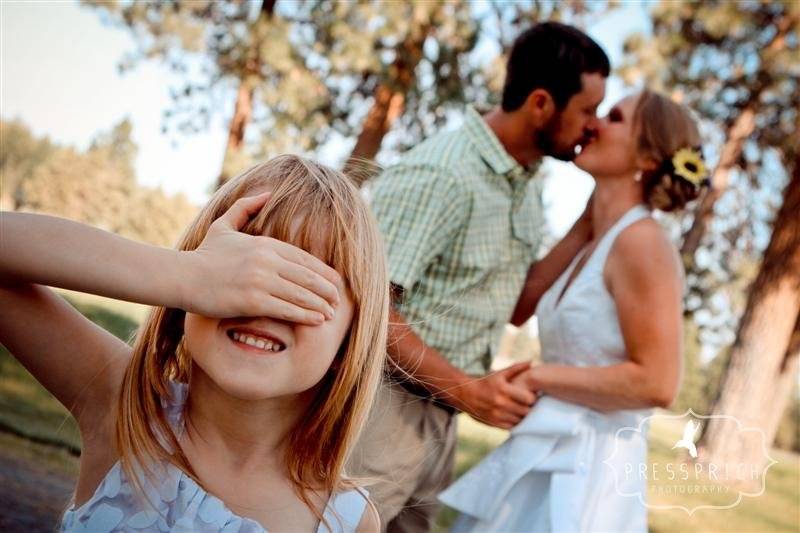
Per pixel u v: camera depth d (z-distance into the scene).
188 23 6.07
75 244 0.76
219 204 0.96
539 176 2.08
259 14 6.00
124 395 0.90
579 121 1.91
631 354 1.67
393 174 1.88
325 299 0.81
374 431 1.72
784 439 9.45
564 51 1.89
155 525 0.85
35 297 0.86
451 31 5.91
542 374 1.73
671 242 1.74
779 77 6.47
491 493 1.78
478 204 1.86
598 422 1.73
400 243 1.79
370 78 6.18
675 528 4.75
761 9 6.45
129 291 0.76
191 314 0.83
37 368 0.88
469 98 6.10
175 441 0.89
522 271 2.02
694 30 6.53
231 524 0.86
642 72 6.29
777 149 6.70
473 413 1.77
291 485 0.94
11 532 2.15
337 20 5.86
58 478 2.74
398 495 1.77
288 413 0.93
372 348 0.98
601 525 1.67
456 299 1.88
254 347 0.81
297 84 5.84
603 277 1.74
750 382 6.64
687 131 1.81
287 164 0.98
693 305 6.95
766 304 6.65
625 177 1.81
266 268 0.79
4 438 2.98
